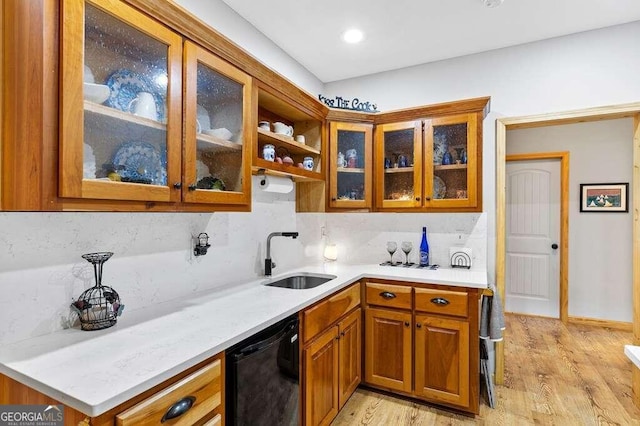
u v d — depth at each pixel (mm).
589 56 2488
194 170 1481
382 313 2496
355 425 2188
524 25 2414
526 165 4402
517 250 4461
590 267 4094
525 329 3941
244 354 1352
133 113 1302
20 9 1021
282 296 1881
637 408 2371
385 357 2486
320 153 2723
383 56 2867
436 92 2957
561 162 4223
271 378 1525
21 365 1040
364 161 2844
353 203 2811
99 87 1153
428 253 2922
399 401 2465
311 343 1869
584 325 4078
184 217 1864
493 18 2326
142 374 987
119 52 1271
